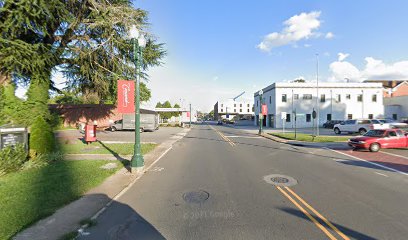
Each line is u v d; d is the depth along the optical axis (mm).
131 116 35312
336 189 7488
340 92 45031
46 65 14539
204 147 17609
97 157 12438
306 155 14180
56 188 7129
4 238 4359
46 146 12039
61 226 4879
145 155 13680
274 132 32906
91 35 18938
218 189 7445
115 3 18266
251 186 7770
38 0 11781
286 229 4820
